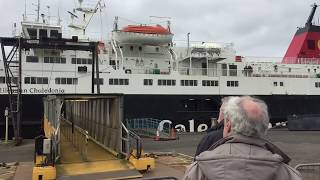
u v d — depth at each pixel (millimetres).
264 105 2904
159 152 22047
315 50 44094
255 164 2588
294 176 2660
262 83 39406
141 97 34781
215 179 2611
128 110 34375
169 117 35594
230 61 39625
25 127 31672
